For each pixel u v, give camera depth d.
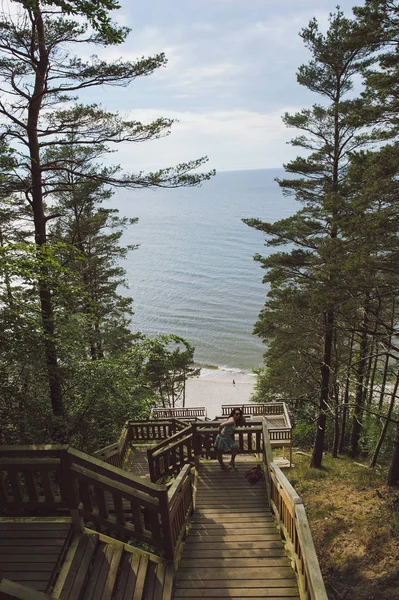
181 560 5.33
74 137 10.29
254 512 6.80
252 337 57.31
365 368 17.97
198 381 45.69
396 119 9.03
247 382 45.00
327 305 11.36
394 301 15.80
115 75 9.40
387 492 10.85
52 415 7.91
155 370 28.06
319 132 14.09
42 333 7.59
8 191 9.62
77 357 9.10
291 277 15.98
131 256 111.12
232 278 86.00
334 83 13.78
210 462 9.19
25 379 7.62
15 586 2.59
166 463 8.38
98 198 15.73
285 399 24.34
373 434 18.42
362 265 9.76
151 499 4.57
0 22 8.40
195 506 7.10
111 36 4.43
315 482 14.05
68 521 4.54
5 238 16.48
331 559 8.36
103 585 3.96
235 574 5.00
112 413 8.79
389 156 8.92
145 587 4.27
